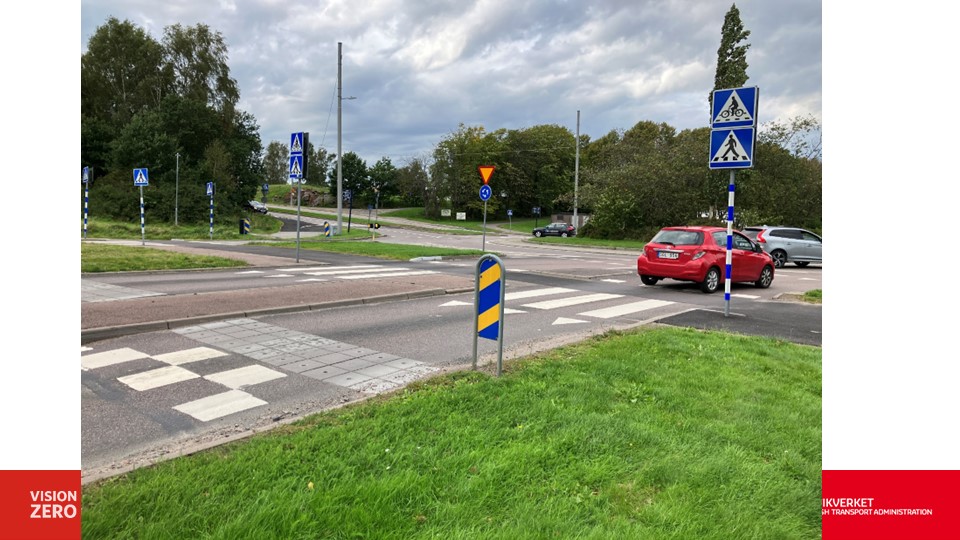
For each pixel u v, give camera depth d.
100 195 44.59
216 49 57.53
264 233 41.41
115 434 3.93
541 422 3.93
